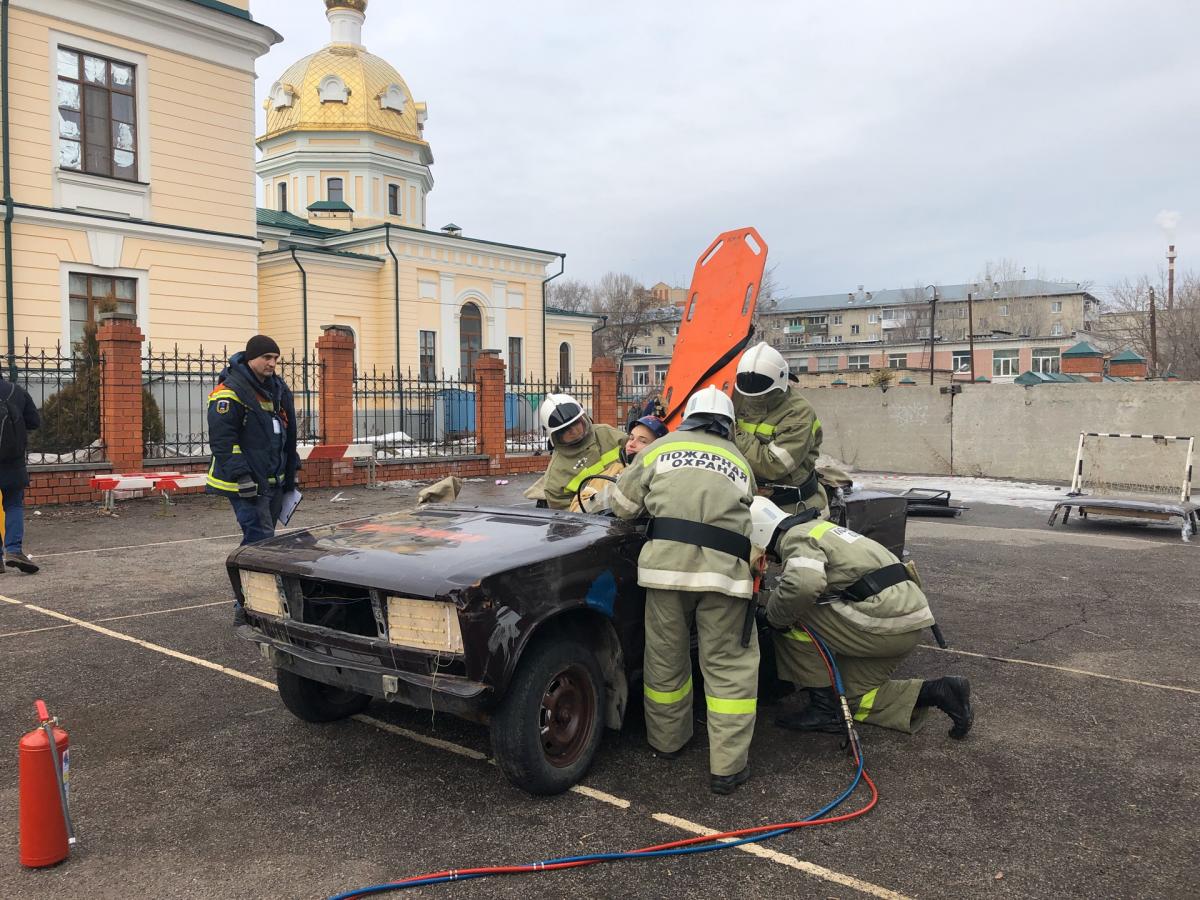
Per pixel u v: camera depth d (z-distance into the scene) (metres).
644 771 3.65
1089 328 83.88
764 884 2.81
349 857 2.97
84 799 3.39
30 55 16.72
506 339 35.28
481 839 3.09
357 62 36.94
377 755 3.82
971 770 3.69
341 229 33.97
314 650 3.49
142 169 18.47
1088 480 15.46
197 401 16.69
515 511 4.24
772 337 68.31
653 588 3.48
